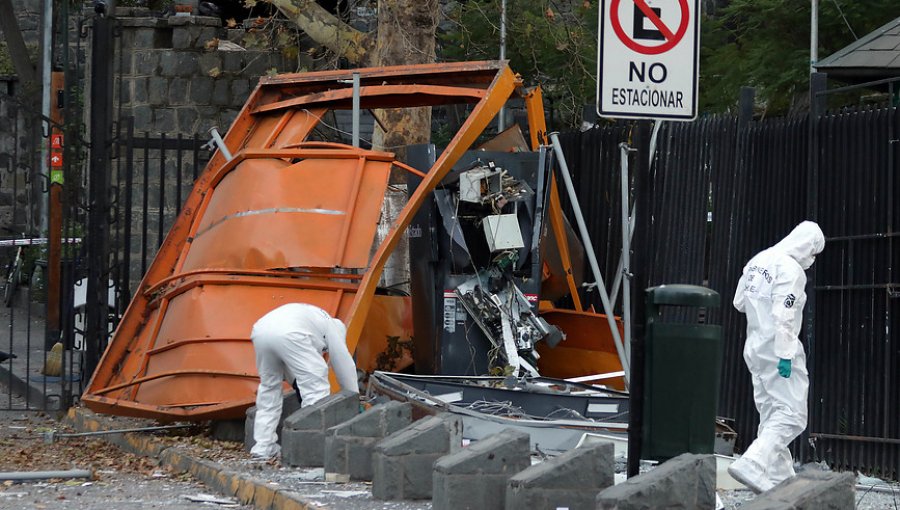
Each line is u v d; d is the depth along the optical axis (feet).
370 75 175.52
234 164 165.89
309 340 135.23
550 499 89.71
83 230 191.11
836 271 136.98
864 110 135.44
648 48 89.86
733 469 113.09
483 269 165.89
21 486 122.52
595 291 179.83
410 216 156.04
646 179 90.43
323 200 156.46
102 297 180.96
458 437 108.99
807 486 76.48
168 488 123.13
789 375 112.47
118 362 164.66
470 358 165.48
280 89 185.47
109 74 179.22
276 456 135.85
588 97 266.57
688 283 155.33
